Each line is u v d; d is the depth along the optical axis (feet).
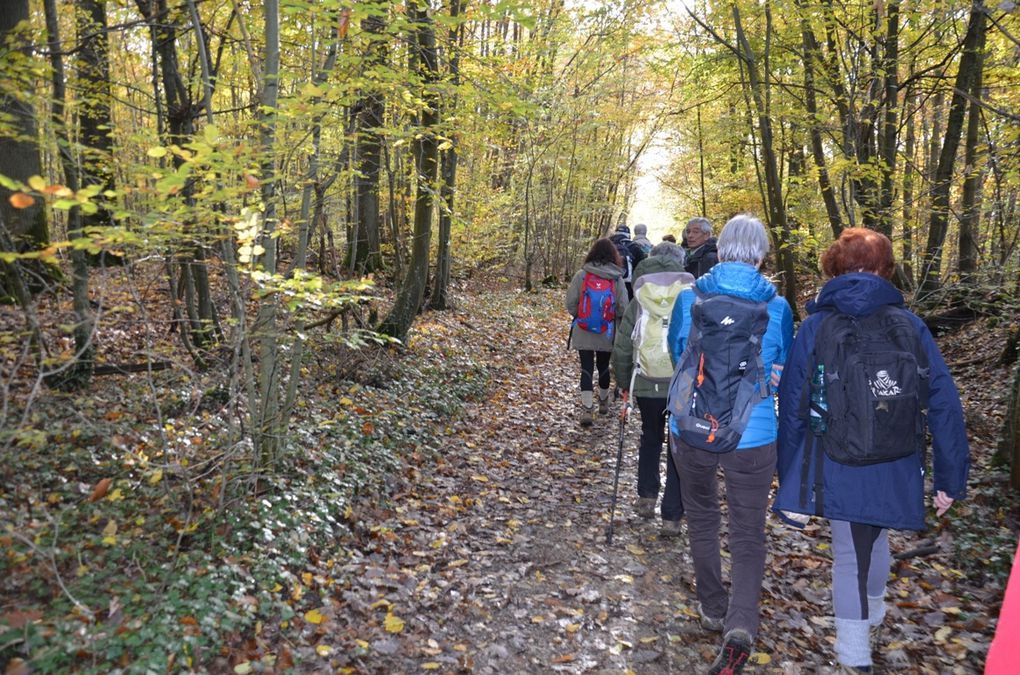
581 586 13.69
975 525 15.25
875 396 9.39
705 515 11.60
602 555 15.11
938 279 33.63
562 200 80.79
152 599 10.64
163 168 10.80
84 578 10.94
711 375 10.44
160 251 12.78
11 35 13.24
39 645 9.23
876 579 10.73
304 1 14.82
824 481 9.77
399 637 11.55
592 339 24.25
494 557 14.79
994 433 21.45
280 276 12.64
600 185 82.58
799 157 49.73
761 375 10.51
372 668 10.69
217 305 27.55
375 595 12.67
